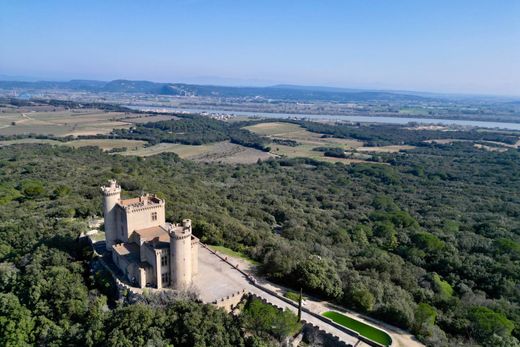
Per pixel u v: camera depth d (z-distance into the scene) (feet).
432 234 451.53
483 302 291.17
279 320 214.48
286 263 281.74
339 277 280.51
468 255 387.55
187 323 207.51
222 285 258.16
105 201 273.54
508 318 270.26
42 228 342.64
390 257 372.99
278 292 262.67
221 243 341.00
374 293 264.93
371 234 467.52
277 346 209.46
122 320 209.77
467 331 246.68
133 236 271.69
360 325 234.79
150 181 539.29
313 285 264.72
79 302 232.94
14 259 291.58
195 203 470.39
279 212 526.16
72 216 374.84
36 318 227.61
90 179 522.88
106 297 242.37
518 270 347.15
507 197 652.89
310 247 364.58
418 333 231.71
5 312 230.27
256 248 325.21
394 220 516.73
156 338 200.95
